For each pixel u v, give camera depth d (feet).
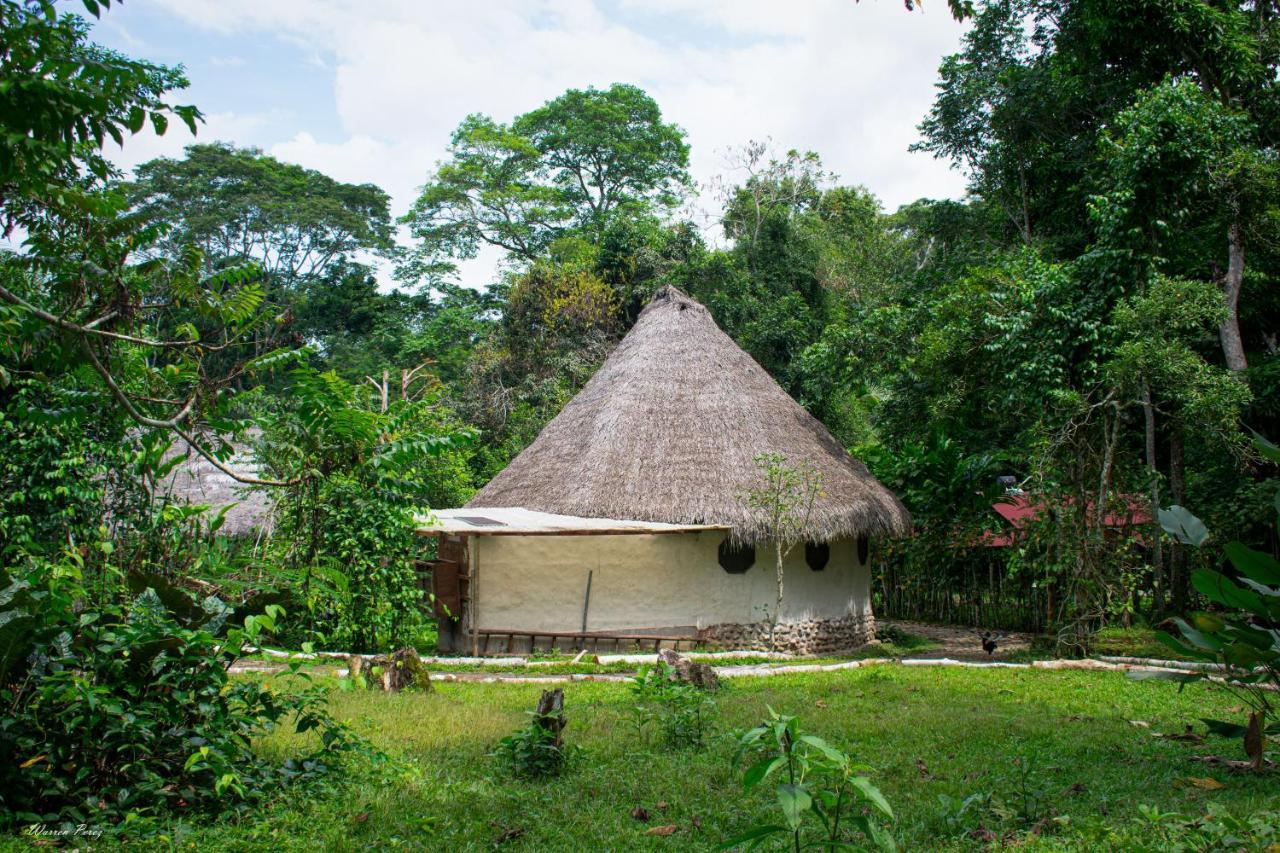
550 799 17.89
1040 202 66.59
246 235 123.75
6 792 14.40
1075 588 43.91
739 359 57.93
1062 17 59.67
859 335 62.64
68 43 12.44
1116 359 42.09
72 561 17.60
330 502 31.55
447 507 70.54
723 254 97.71
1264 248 51.06
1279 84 52.26
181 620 17.42
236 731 17.21
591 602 46.96
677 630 47.55
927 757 21.68
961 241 73.67
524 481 53.88
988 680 35.94
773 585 49.26
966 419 61.57
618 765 20.88
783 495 45.96
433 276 131.03
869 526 48.52
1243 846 12.35
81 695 14.61
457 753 21.56
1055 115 62.59
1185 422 42.96
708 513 45.57
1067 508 43.98
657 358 56.49
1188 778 18.47
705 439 50.01
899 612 67.00
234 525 51.44
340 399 21.63
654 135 134.92
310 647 19.19
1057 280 45.98
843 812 16.72
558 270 102.53
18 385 35.37
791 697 31.01
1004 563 58.23
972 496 58.85
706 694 25.20
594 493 48.19
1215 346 55.57
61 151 13.03
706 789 18.69
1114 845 13.43
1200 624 17.53
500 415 94.48
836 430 90.53
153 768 16.06
